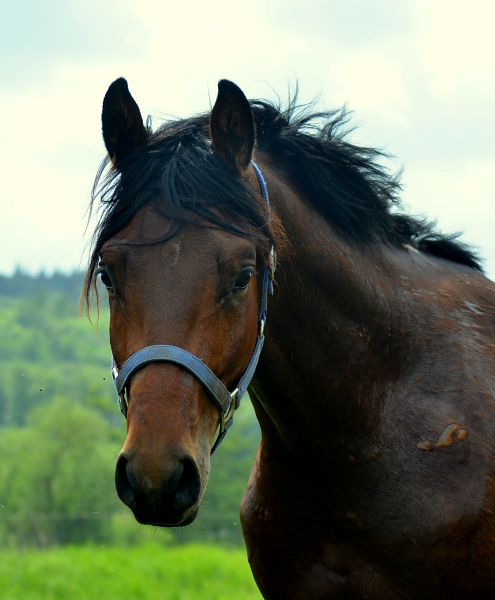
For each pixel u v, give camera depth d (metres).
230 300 3.19
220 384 3.15
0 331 185.88
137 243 3.18
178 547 28.30
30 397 120.31
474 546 3.65
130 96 3.56
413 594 3.73
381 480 3.74
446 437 3.77
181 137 3.52
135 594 17.38
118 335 3.21
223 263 3.16
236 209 3.31
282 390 3.81
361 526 3.76
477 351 4.09
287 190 3.94
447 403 3.88
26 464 49.97
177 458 2.88
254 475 4.36
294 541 3.97
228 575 20.11
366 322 3.92
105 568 20.22
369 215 4.21
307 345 3.79
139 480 2.82
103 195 3.54
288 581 4.03
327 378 3.79
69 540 32.75
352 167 4.29
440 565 3.65
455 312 4.25
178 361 3.02
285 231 3.76
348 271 3.91
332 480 3.81
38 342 176.75
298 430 3.84
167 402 2.97
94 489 49.00
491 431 3.82
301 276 3.78
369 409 3.82
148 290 3.12
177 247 3.16
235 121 3.49
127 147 3.62
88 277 3.50
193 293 3.11
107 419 63.06
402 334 4.03
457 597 3.69
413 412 3.86
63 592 17.17
